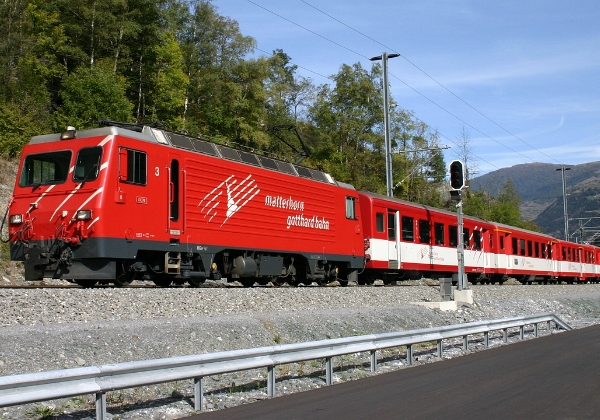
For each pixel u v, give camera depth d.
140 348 10.37
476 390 8.79
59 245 15.02
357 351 10.48
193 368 7.96
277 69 62.88
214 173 18.34
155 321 11.80
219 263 19.55
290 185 21.75
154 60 50.16
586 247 54.91
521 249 40.41
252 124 53.06
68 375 6.55
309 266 22.62
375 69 62.47
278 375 10.88
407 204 29.28
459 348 14.74
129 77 50.50
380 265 26.66
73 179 15.21
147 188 16.00
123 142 15.42
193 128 48.41
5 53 43.34
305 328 13.79
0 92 38.66
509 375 10.13
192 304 14.29
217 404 8.56
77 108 38.81
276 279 22.12
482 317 20.34
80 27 46.56
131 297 13.67
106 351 9.91
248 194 19.69
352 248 24.95
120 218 15.16
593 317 25.91
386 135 32.06
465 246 33.53
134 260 16.17
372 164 63.12
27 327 10.40
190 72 52.03
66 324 10.95
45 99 41.75
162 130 17.08
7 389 6.10
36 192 15.54
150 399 8.87
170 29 51.44
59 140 15.70
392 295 21.28
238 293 16.28
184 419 7.55
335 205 24.19
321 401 8.34
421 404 7.84
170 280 18.31
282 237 21.16
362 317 15.74
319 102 63.69
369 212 26.44
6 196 27.02
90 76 40.06
